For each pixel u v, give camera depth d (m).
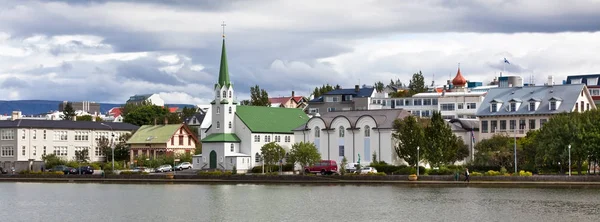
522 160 163.88
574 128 150.25
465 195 128.00
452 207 112.62
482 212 107.00
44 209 120.56
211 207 118.94
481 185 145.25
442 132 164.00
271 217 106.69
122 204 125.88
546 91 191.75
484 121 194.00
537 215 103.25
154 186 165.88
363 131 190.75
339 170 180.62
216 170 195.00
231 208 117.12
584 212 105.12
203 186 162.62
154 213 113.38
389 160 185.62
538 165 159.12
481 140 181.50
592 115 155.75
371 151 189.12
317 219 104.12
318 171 179.25
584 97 189.25
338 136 195.25
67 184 178.50
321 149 198.00
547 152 152.12
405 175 155.62
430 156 162.25
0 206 125.44
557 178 141.88
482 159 167.50
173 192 147.00
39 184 180.12
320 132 198.62
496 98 196.00
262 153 194.25
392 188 144.38
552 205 112.25
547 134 155.00
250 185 162.88
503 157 164.75
